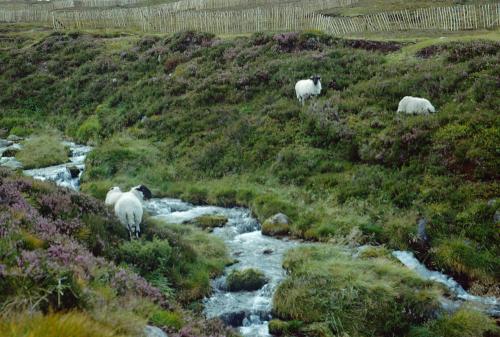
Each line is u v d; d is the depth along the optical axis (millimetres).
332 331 9805
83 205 11484
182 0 71312
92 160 22500
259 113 23797
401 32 40062
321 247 13273
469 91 19359
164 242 11398
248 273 11812
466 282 11828
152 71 33188
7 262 6121
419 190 15352
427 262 12727
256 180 19453
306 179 18234
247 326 10258
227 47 32375
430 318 9984
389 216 14625
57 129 31234
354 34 41938
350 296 10320
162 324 6965
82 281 6379
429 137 17141
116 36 47625
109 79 33969
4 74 38688
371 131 19047
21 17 74750
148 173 21250
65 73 37625
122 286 7512
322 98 23109
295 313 10297
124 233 11570
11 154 25203
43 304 5391
